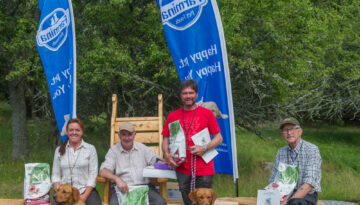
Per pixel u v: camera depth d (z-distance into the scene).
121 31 8.54
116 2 7.32
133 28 8.54
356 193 7.43
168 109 9.51
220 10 7.39
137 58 8.17
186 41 5.09
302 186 3.93
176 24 5.15
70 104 5.04
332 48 11.60
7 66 10.48
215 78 4.94
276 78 8.71
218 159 5.12
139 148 4.59
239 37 7.26
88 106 10.06
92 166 4.49
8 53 9.63
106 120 10.55
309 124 21.72
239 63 7.55
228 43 7.14
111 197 4.37
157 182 4.87
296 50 8.61
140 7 8.80
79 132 4.38
